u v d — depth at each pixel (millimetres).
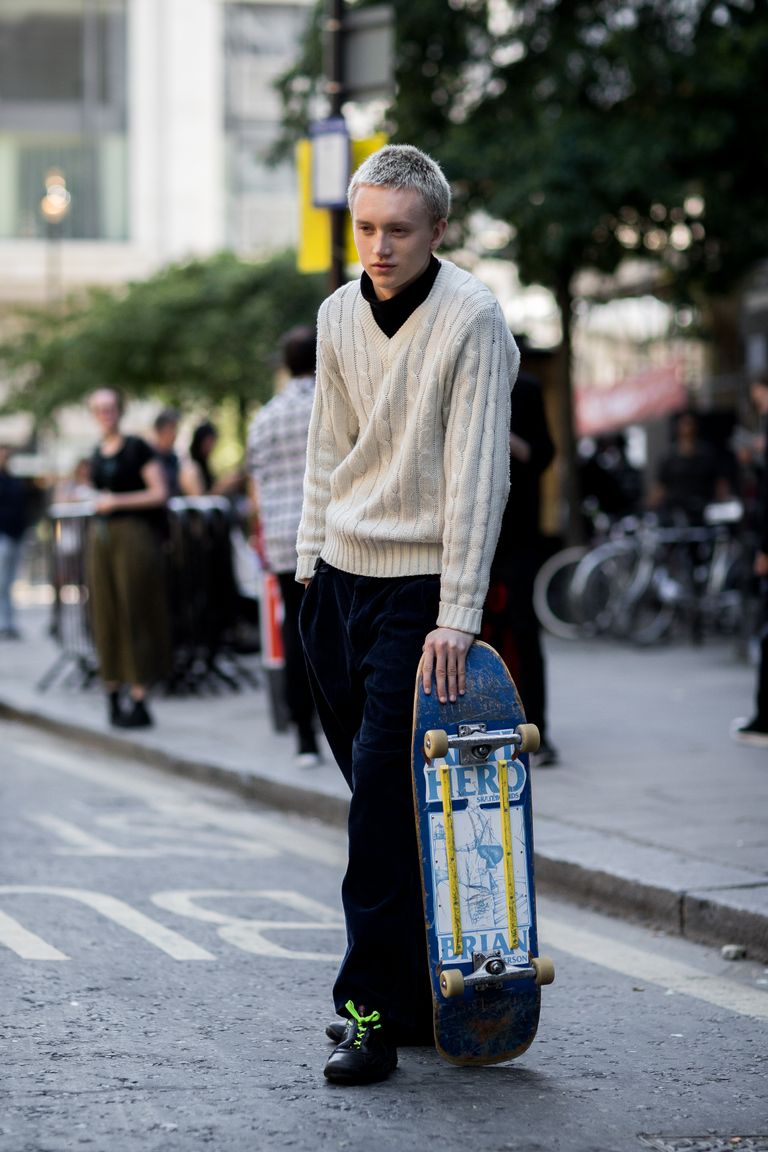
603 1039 5105
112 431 11727
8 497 20781
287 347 9781
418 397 4469
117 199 54125
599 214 18531
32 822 8742
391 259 4398
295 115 21359
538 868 7270
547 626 18156
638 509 22172
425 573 4551
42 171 53781
